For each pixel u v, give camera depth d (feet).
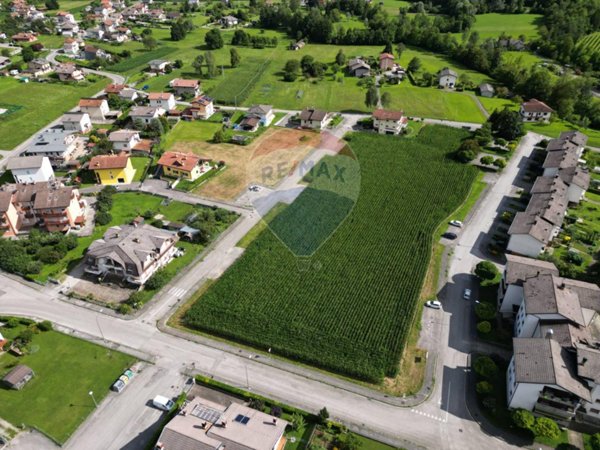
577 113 476.95
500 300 232.73
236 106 499.10
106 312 231.91
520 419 169.27
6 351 209.67
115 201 325.01
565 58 606.96
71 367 202.28
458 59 650.43
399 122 425.28
